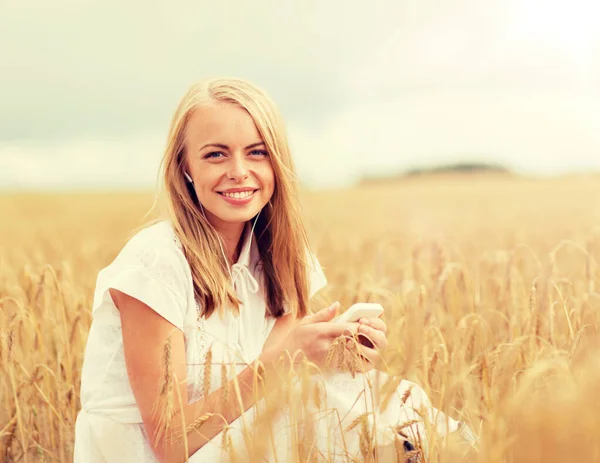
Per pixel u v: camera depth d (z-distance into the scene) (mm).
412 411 2326
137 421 2270
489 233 8328
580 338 2221
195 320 2314
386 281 3932
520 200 25406
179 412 2156
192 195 2479
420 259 3928
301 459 1947
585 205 18141
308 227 5531
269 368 2182
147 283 2195
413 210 20328
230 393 2170
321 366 2197
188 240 2377
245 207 2381
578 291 3213
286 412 2162
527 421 1802
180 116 2414
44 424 3070
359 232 9359
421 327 2822
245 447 2002
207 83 2447
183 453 2154
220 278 2389
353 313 2342
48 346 3299
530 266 4184
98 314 2363
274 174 2482
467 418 2299
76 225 17906
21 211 28016
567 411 1782
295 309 2680
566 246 4391
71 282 4039
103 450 2270
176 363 2191
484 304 3564
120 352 2316
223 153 2344
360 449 2051
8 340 2799
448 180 53812
